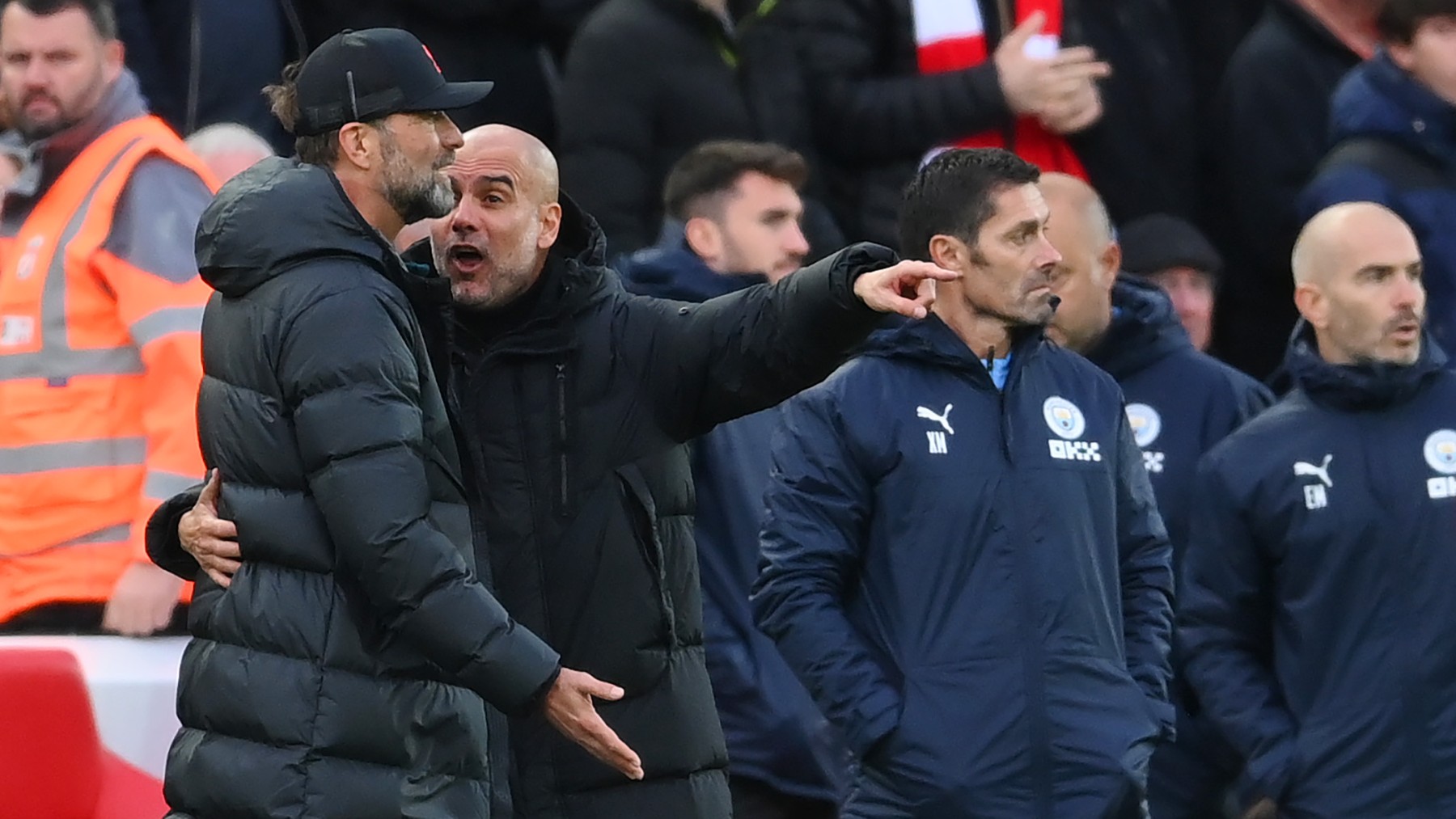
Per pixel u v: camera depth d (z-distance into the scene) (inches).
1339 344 803.4
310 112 598.9
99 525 838.5
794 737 794.8
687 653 659.4
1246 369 1067.3
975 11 1011.3
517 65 1035.3
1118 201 1039.6
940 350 713.6
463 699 591.5
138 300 831.1
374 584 566.9
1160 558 738.8
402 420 572.4
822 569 708.0
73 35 840.9
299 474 580.7
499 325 653.9
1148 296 871.7
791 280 624.1
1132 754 694.5
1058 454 712.4
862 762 706.8
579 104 964.6
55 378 836.6
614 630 645.3
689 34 969.5
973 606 700.7
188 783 588.1
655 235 959.0
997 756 692.1
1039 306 712.4
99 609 838.5
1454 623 786.8
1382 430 799.1
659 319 652.1
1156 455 857.5
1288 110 1048.8
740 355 634.8
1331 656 795.4
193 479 826.2
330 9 1021.8
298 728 576.1
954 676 697.0
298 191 585.3
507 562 644.7
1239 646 816.3
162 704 799.7
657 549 648.4
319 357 571.5
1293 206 1039.6
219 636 587.5
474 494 630.5
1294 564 799.7
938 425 709.3
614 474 649.0
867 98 999.6
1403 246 798.5
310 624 578.2
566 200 666.2
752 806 797.9
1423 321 807.1
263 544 581.6
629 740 644.7
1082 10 1032.8
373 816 577.0
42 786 684.7
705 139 965.8
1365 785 788.6
